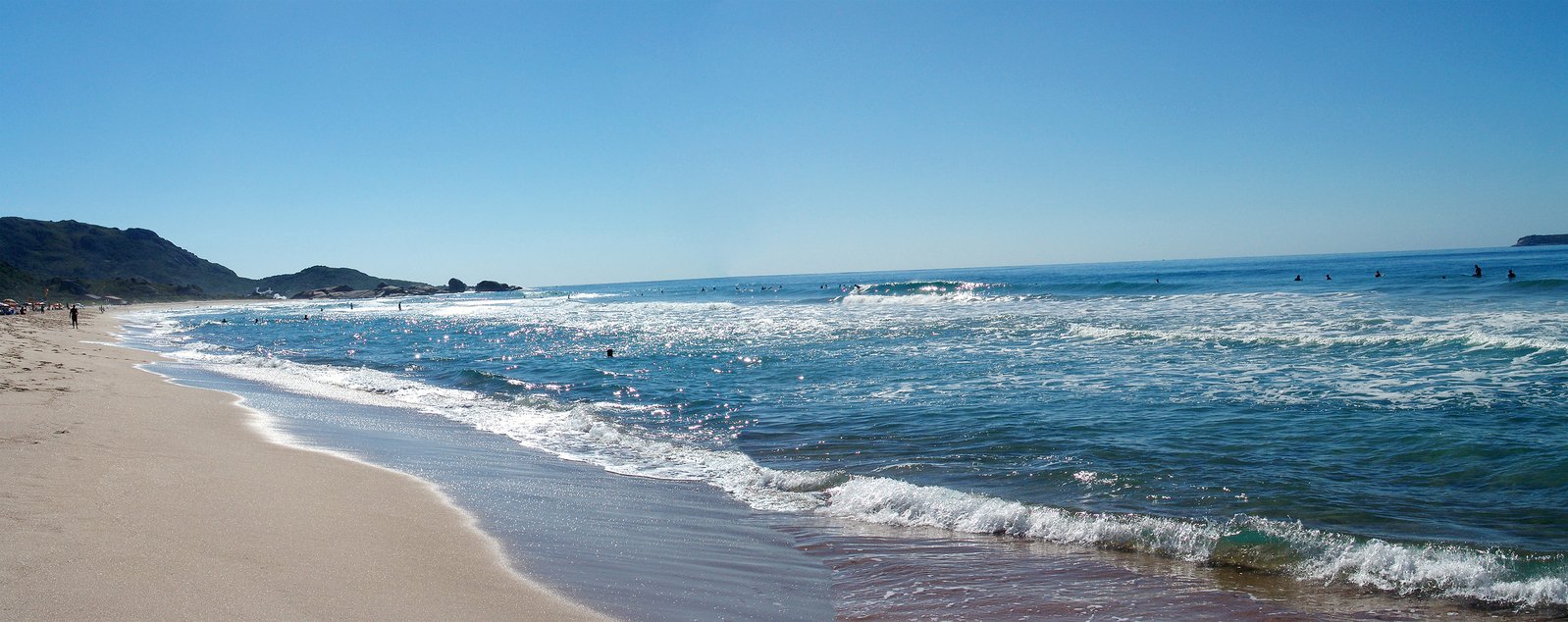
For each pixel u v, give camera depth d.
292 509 7.42
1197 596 6.13
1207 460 10.28
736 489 9.66
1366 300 33.72
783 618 5.73
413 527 7.27
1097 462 10.36
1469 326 22.75
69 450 8.85
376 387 19.47
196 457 9.33
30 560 5.37
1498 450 10.10
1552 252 124.69
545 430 13.66
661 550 7.20
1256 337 22.44
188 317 72.81
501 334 40.88
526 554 6.79
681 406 16.20
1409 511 8.10
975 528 7.97
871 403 15.55
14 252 170.88
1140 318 31.09
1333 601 5.96
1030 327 29.73
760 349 26.81
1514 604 5.78
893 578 6.61
